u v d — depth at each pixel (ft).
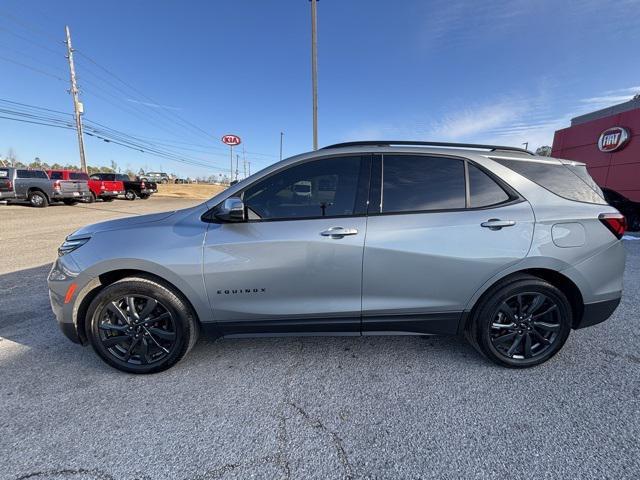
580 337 10.30
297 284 8.19
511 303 8.59
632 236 28.32
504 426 6.76
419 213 8.22
